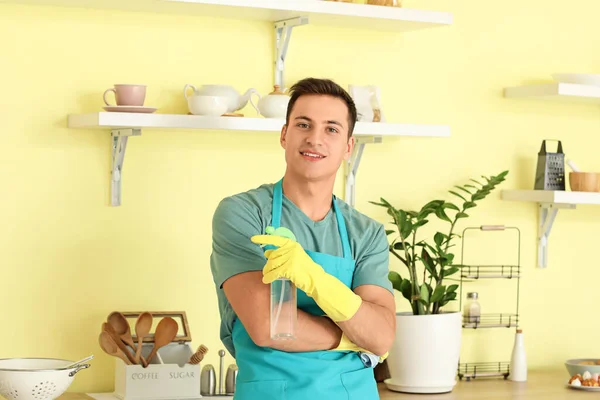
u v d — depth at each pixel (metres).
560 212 3.57
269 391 1.95
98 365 2.83
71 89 2.79
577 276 3.61
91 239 2.83
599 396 2.97
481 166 3.43
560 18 3.57
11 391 2.32
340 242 2.09
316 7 2.84
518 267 3.47
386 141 3.27
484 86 3.43
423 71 3.33
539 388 3.11
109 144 2.84
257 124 2.77
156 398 2.64
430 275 3.13
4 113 2.72
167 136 2.92
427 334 2.96
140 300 2.89
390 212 3.09
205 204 2.98
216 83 3.00
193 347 2.96
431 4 3.34
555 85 3.27
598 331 3.64
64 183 2.79
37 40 2.75
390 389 3.03
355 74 3.22
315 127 2.03
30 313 2.75
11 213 2.73
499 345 3.46
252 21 3.04
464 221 3.40
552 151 3.56
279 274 1.83
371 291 2.06
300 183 2.07
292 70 3.12
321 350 1.99
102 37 2.83
